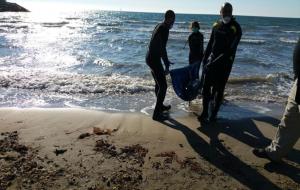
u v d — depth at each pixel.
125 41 26.59
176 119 6.94
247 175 4.64
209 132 6.24
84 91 9.22
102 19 93.44
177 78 7.30
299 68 4.43
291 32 52.94
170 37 32.69
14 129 5.99
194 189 4.23
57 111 7.08
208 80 6.51
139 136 5.90
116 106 7.95
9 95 8.66
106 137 5.77
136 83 10.18
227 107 8.07
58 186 4.19
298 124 4.68
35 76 10.94
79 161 4.84
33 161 4.78
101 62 14.98
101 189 4.16
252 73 13.29
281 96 9.41
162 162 4.91
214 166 4.87
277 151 4.83
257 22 95.81
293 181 4.52
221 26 6.30
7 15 88.19
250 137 6.06
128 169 4.66
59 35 33.19
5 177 4.34
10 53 17.75
